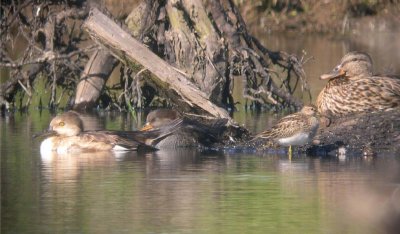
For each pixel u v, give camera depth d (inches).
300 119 625.9
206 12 788.0
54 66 825.5
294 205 479.8
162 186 523.8
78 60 863.1
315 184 527.2
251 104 857.5
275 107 853.8
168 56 796.6
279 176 550.0
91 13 757.3
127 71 818.2
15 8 839.7
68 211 469.7
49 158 616.7
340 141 635.5
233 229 437.7
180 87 723.4
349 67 714.2
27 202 488.1
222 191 511.5
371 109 690.8
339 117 695.7
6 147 655.1
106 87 862.5
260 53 895.1
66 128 647.1
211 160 604.7
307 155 623.8
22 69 879.7
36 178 546.9
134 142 650.2
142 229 438.0
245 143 655.1
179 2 783.7
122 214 464.1
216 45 787.4
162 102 855.7
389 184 515.8
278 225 443.5
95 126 746.2
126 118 800.9
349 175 550.6
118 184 529.7
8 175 556.1
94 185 527.8
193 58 783.7
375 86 693.3
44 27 830.5
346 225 442.9
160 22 805.9
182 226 442.6
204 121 690.8
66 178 546.6
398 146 626.5
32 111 845.8
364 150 623.8
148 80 749.9
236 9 826.2
